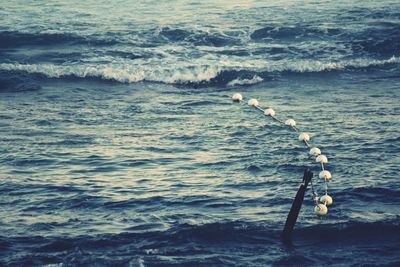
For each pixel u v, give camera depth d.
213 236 13.79
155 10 38.09
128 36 33.47
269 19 35.81
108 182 16.86
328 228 13.99
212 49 32.03
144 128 21.50
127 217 14.78
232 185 16.52
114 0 40.50
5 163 18.20
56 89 27.19
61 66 29.69
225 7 38.66
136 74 28.72
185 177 17.14
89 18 36.53
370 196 15.59
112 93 26.61
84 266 12.69
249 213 14.84
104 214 14.98
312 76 28.61
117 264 12.76
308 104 24.22
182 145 19.70
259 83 27.78
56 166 18.05
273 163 17.95
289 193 15.89
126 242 13.61
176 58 30.81
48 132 21.14
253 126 21.36
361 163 17.75
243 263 12.80
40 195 16.05
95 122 22.28
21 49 32.16
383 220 14.27
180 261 12.84
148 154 18.95
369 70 29.33
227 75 28.55
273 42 32.81
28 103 24.95
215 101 24.95
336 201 15.34
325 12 37.09
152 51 31.69
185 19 36.00
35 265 12.73
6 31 33.97
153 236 13.82
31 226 14.36
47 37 33.31
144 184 16.70
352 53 31.25
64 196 15.98
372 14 36.53
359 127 20.97
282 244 13.48
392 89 26.30
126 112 23.55
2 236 13.86
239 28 34.44
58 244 13.54
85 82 28.31
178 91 26.89
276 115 22.69
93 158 18.64
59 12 37.81
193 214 14.85
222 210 15.05
